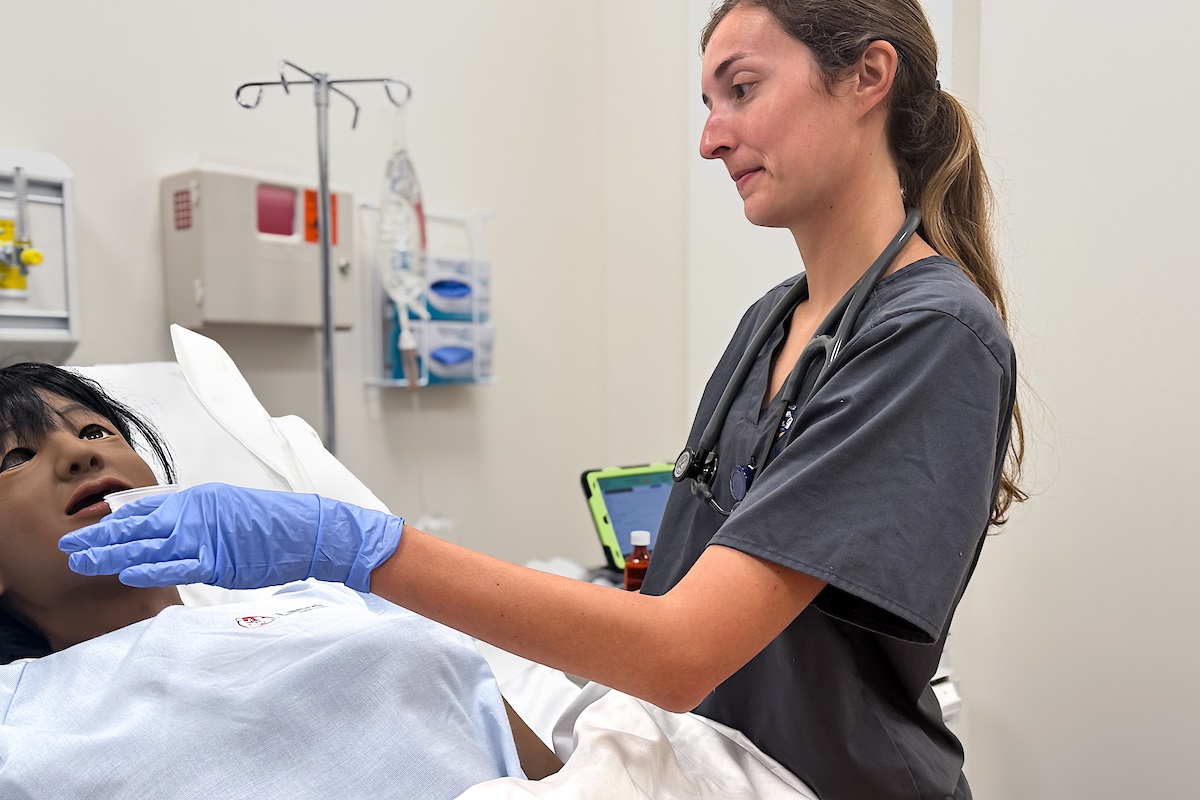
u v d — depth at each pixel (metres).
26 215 1.44
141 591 1.02
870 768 0.91
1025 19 1.58
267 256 1.67
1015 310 1.60
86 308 1.57
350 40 1.90
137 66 1.62
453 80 2.08
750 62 0.89
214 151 1.71
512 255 2.22
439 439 2.10
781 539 0.76
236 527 0.74
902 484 0.77
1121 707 1.51
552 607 0.73
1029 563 1.62
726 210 2.07
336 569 0.76
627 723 0.94
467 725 0.92
